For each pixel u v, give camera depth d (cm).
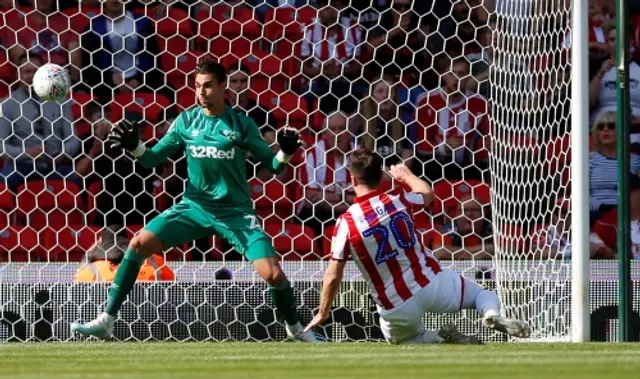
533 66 2720
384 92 3522
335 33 3650
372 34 3650
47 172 3491
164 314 2550
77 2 3647
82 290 2564
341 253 2095
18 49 3581
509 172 2727
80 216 3466
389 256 2094
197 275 2823
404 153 3484
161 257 2986
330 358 1628
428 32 3631
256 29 3675
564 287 2531
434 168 3475
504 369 1382
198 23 3597
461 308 2120
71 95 3553
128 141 2392
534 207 2731
